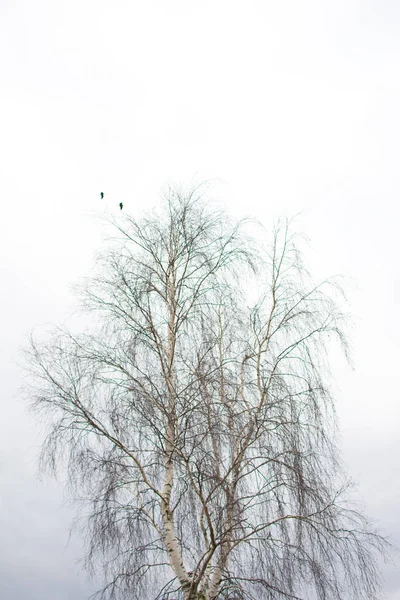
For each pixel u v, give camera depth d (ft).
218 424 38.32
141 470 38.37
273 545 36.24
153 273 45.83
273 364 41.37
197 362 41.27
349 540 36.27
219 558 36.47
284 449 38.01
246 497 36.06
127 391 40.73
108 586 36.19
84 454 38.93
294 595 35.35
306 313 42.27
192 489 38.09
